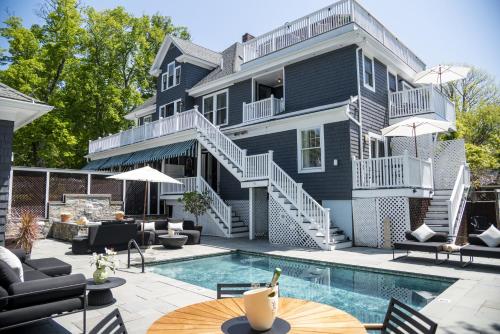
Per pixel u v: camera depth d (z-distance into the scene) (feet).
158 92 88.33
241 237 56.59
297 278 30.96
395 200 44.06
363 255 38.24
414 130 47.16
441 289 27.07
